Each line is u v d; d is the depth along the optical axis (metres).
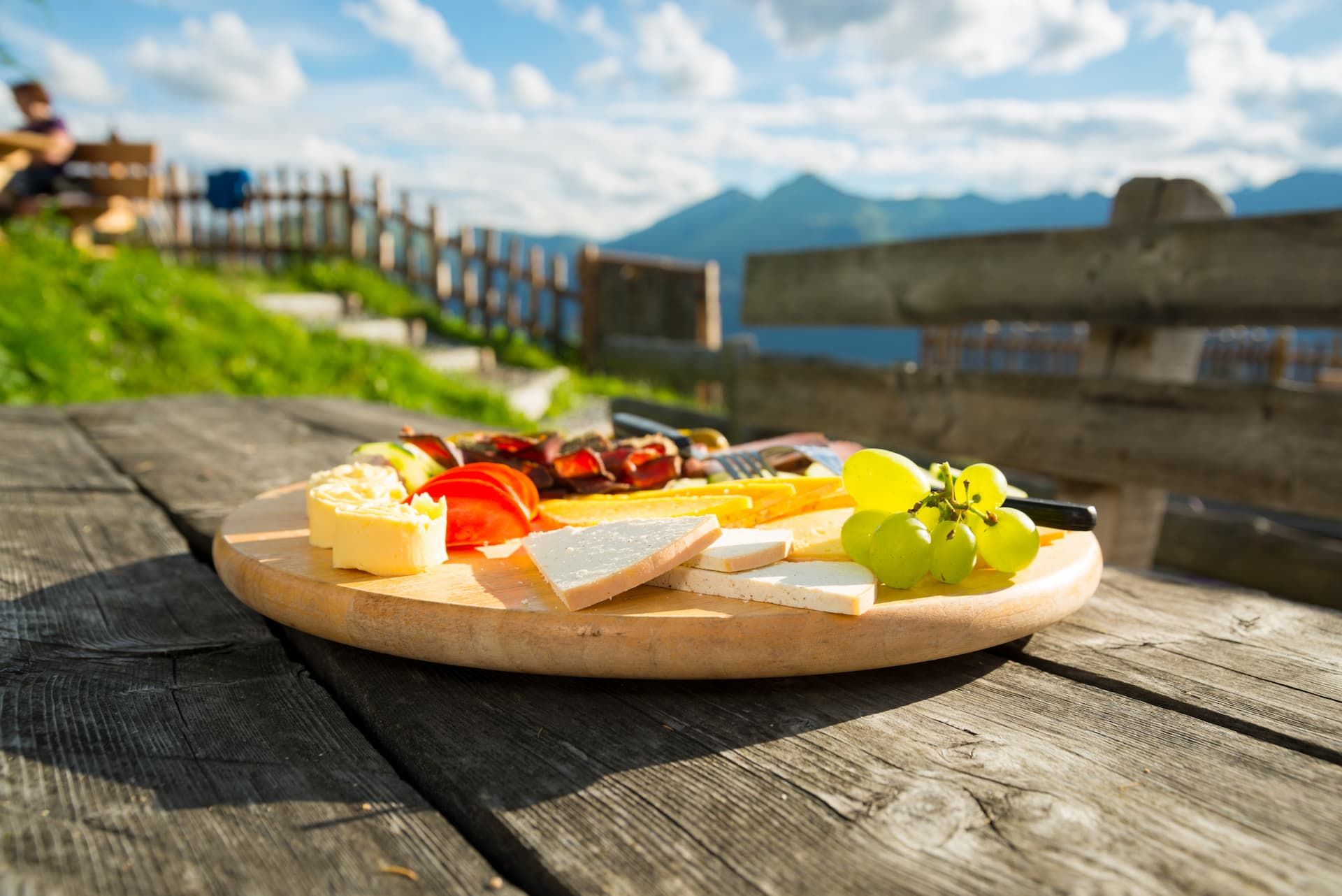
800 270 3.60
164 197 13.50
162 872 0.62
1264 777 0.76
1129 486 2.77
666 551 0.98
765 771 0.77
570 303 13.20
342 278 12.71
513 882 0.67
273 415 3.08
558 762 0.78
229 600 1.26
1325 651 1.07
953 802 0.71
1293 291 2.17
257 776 0.76
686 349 10.68
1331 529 6.54
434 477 1.30
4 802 0.71
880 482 1.15
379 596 0.99
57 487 1.97
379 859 0.65
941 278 3.06
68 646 1.07
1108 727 0.86
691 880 0.61
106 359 6.49
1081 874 0.62
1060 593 1.07
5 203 8.47
